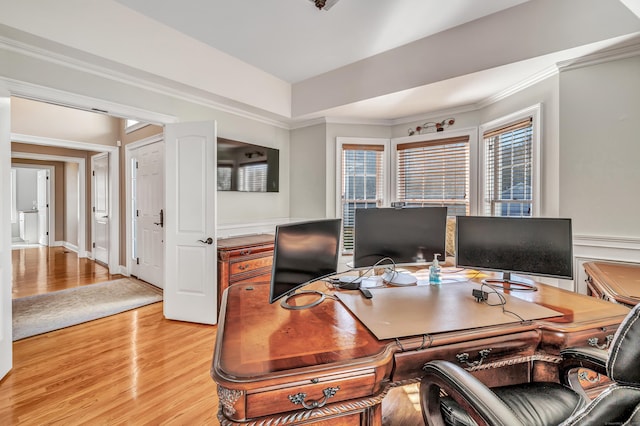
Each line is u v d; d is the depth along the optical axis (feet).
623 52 7.49
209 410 5.78
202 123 9.78
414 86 9.91
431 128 12.88
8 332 6.90
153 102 9.80
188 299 9.93
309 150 14.37
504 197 10.73
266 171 13.69
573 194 8.29
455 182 12.41
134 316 10.39
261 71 12.00
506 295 5.08
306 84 12.85
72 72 8.02
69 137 14.21
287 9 8.16
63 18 7.13
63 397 6.10
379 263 5.96
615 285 5.78
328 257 5.45
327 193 13.74
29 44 7.10
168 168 10.11
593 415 2.36
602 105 7.87
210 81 10.27
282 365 3.01
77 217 21.86
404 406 5.98
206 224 9.77
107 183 16.83
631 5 6.63
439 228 6.24
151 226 13.69
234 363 3.04
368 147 13.92
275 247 4.22
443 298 4.90
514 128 10.07
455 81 9.40
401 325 3.87
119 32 8.06
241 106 11.82
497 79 9.25
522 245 5.58
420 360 3.49
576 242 8.23
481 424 2.72
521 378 4.75
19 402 5.94
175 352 7.96
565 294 5.16
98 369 7.14
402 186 13.76
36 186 28.25
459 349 3.63
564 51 7.55
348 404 3.09
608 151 7.85
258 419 2.86
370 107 12.04
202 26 9.04
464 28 8.84
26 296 12.28
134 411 5.72
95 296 12.30
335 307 4.59
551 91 8.69
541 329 3.94
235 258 10.13
